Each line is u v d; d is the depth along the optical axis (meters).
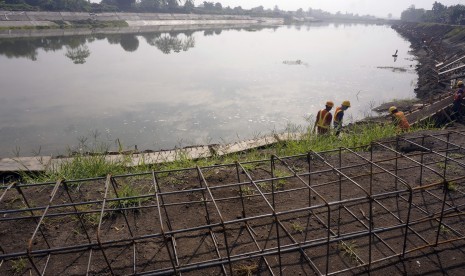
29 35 50.53
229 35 67.06
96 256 3.82
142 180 5.55
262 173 5.75
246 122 16.39
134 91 21.77
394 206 4.71
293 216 4.52
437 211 4.56
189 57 37.00
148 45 46.25
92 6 78.94
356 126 9.36
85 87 22.64
